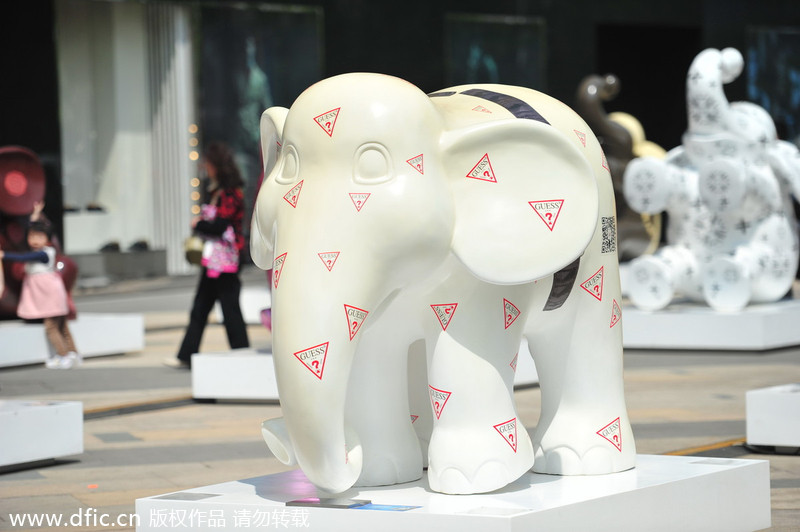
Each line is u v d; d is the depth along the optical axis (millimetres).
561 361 4406
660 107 25344
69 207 18266
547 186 3930
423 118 3879
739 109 11695
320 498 4098
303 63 20141
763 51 24328
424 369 4551
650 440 6906
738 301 11406
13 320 12016
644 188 11750
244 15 19500
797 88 24516
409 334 4195
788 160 11836
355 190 3787
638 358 10984
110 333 11992
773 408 6457
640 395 8742
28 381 10117
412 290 3969
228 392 8766
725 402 8328
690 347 11414
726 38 24219
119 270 18641
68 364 11016
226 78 19359
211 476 6188
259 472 6250
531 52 22656
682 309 11930
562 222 3924
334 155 3820
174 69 18953
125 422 8000
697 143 11523
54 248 11273
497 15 22281
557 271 4133
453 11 21828
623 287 15156
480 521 3691
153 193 18875
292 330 3705
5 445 6293
